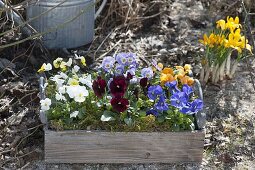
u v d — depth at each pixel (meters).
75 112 3.15
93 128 3.20
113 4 4.77
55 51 4.30
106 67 3.40
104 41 4.57
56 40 4.29
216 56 4.02
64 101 3.27
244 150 3.51
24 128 3.52
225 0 5.10
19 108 3.70
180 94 3.15
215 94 4.02
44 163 3.28
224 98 3.98
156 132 3.20
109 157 3.25
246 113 3.84
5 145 3.39
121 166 3.27
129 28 4.78
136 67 3.51
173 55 4.39
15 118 3.59
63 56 4.27
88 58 4.31
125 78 3.26
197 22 4.96
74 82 3.26
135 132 3.18
